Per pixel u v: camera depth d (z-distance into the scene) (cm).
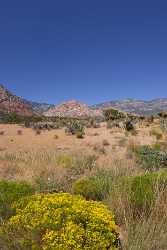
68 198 589
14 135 2791
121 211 668
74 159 1413
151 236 578
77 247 502
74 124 2958
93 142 2259
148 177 755
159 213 654
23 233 548
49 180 1006
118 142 2158
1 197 704
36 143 2377
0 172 1317
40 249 520
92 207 566
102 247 515
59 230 527
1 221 635
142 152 1495
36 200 608
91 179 911
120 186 756
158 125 3017
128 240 576
